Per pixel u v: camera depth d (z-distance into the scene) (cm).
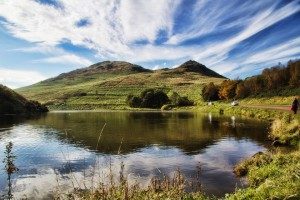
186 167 2555
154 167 2544
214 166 2572
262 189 1126
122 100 18712
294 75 10588
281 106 7775
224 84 14412
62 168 2509
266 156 2264
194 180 2109
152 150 3344
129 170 2425
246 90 12888
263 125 5631
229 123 6194
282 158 2055
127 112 12162
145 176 2239
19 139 4241
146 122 6856
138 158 2920
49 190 1912
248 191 1178
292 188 1046
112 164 2655
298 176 1166
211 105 12100
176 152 3231
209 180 2122
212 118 7819
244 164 2336
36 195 1827
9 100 10869
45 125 6281
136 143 3822
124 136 4472
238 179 2134
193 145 3672
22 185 2036
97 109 16350
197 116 8825
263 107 7962
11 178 2209
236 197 1155
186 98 15425
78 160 2831
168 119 7744
